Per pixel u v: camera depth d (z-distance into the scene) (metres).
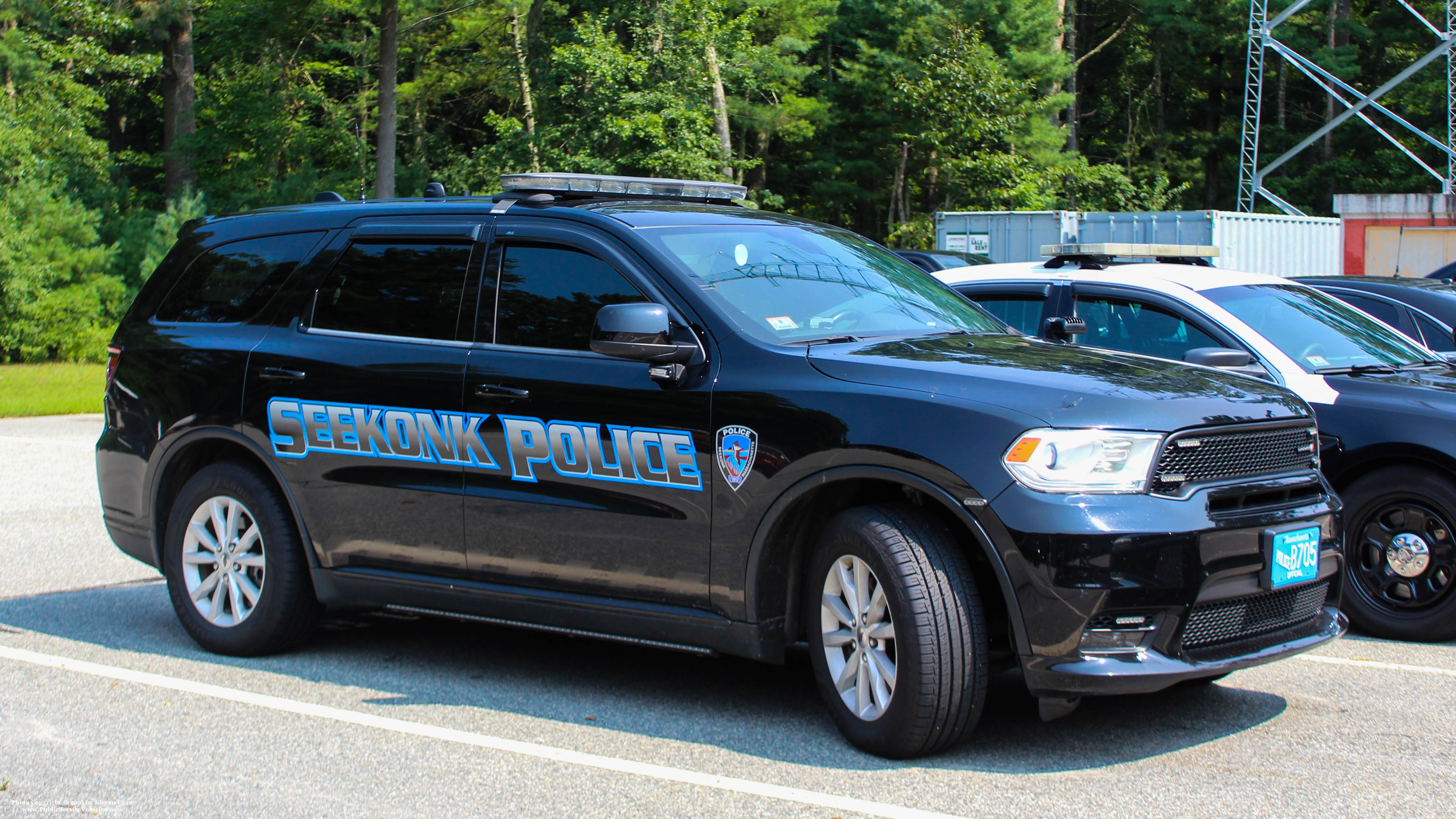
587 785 4.00
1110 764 4.18
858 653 4.25
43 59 32.97
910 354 4.44
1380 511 6.01
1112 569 3.82
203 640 5.67
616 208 5.12
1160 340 6.86
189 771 4.14
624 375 4.66
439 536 5.05
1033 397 4.03
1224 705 4.87
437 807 3.82
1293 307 6.94
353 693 5.06
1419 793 3.90
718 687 5.14
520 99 37.94
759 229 5.25
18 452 12.91
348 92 40.34
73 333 26.39
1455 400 5.94
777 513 4.30
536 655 5.68
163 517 5.92
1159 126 50.81
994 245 22.62
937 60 34.16
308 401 5.35
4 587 7.06
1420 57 47.28
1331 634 4.44
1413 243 23.28
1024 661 3.92
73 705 4.88
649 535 4.58
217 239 6.00
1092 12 50.84
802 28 37.53
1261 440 4.27
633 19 30.17
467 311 5.11
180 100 37.12
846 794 3.89
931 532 4.09
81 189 31.64
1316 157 48.00
